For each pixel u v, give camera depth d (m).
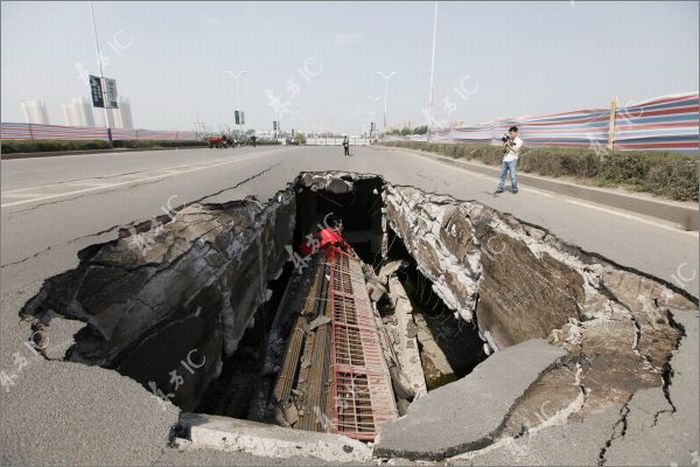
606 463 1.95
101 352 3.28
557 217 6.27
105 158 17.66
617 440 2.09
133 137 28.78
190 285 5.01
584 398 2.47
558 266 4.84
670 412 2.28
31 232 4.67
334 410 5.98
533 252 5.38
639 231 5.43
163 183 8.86
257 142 53.44
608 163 8.46
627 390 2.51
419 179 12.23
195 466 1.97
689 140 7.77
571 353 3.08
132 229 4.84
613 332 3.32
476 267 7.21
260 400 6.19
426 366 8.88
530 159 11.54
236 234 6.78
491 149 15.31
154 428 2.20
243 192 8.20
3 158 15.86
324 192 18.66
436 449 2.09
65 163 14.41
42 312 3.20
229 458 2.04
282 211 11.07
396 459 2.07
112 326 3.57
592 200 7.80
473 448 2.10
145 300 4.14
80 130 22.98
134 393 2.43
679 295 3.62
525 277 5.54
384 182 14.04
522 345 3.37
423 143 29.38
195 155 21.17
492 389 2.64
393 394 6.86
